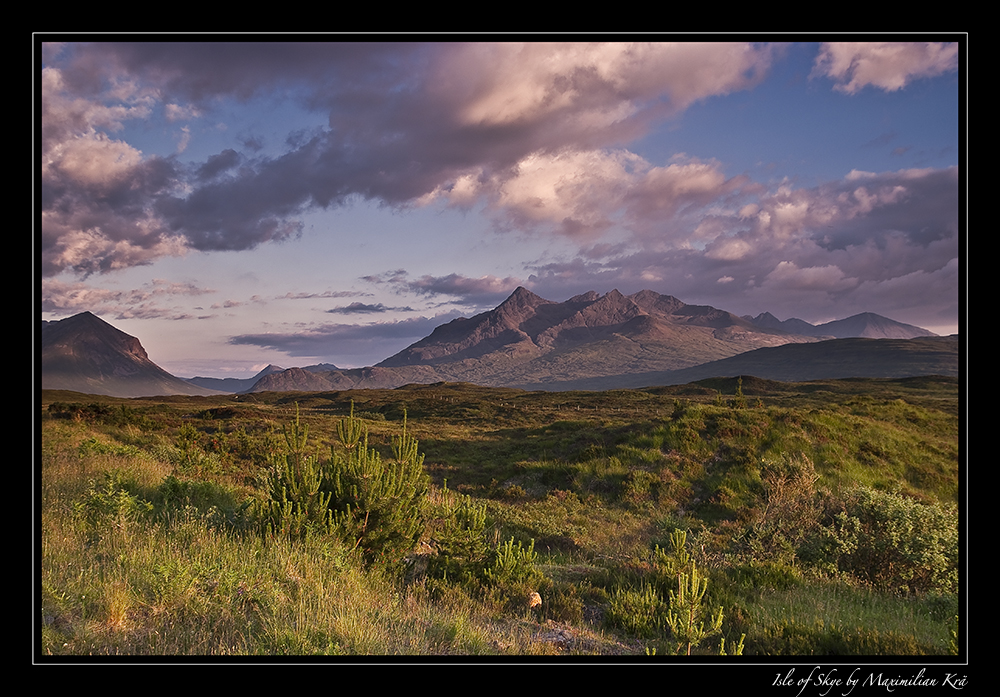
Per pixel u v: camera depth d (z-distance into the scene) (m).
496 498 24.34
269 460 21.08
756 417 26.91
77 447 15.77
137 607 5.50
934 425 35.47
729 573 10.30
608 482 23.80
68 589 5.49
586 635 7.15
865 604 9.12
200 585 6.10
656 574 9.74
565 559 13.20
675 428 26.55
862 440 25.94
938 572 10.48
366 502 8.80
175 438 25.95
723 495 21.16
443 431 58.19
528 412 90.06
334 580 7.08
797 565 11.36
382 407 106.00
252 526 8.54
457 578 8.83
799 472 20.17
